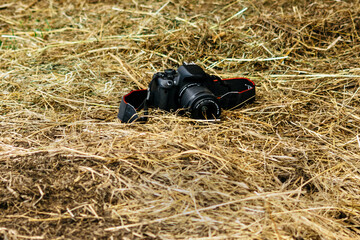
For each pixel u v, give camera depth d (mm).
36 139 3047
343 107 3582
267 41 4793
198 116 3252
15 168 2645
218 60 4590
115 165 2689
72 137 2998
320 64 4402
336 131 3262
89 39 5023
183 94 3291
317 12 5207
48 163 2695
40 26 5574
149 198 2396
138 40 4875
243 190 2492
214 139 3062
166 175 2584
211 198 2412
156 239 2123
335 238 2199
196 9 5754
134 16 5594
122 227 2188
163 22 5297
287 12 5324
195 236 2137
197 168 2676
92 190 2465
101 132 3080
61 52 4781
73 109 3588
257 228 2201
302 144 3055
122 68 4344
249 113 3518
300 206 2395
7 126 3236
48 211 2301
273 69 4402
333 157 2900
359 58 4430
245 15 5457
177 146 2902
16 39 5176
